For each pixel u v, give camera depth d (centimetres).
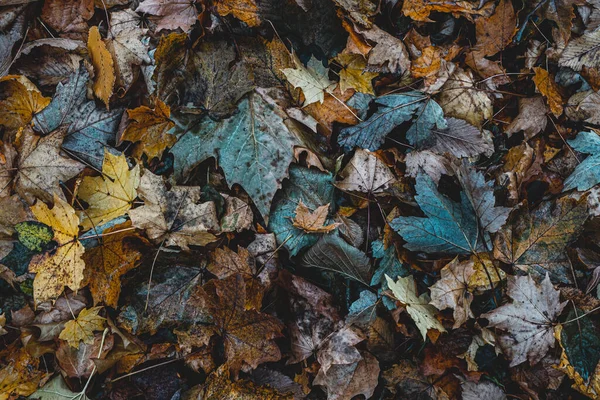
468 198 97
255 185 96
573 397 97
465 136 100
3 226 93
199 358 94
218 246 96
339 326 96
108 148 96
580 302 96
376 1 101
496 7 101
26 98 96
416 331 97
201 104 97
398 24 102
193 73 97
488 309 98
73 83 96
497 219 97
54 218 92
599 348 96
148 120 95
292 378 96
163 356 94
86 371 93
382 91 101
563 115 102
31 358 93
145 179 94
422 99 100
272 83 98
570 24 101
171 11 98
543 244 98
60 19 98
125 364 94
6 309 93
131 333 94
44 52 97
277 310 97
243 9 97
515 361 95
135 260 94
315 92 98
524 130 102
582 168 100
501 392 95
